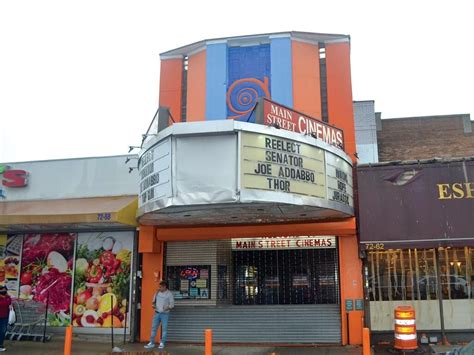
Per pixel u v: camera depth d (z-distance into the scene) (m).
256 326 14.59
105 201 15.73
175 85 17.11
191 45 17.09
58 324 15.88
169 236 15.10
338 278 14.46
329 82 16.16
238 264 15.29
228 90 16.55
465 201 13.35
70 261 16.28
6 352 12.91
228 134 11.15
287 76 16.25
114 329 15.38
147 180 12.39
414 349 12.17
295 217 13.77
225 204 11.09
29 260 16.64
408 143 22.17
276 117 12.16
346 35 16.34
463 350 9.57
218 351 13.19
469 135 21.89
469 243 13.05
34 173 17.25
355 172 14.59
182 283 15.40
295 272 14.95
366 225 13.66
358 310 14.02
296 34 16.52
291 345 14.08
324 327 14.23
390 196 13.73
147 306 15.27
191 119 16.64
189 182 11.17
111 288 15.75
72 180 16.86
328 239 14.84
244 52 16.83
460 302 13.63
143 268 15.55
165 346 14.13
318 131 13.52
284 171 11.48
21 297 16.41
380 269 14.16
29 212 15.24
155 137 12.01
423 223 13.40
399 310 12.41
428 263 13.98
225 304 15.07
